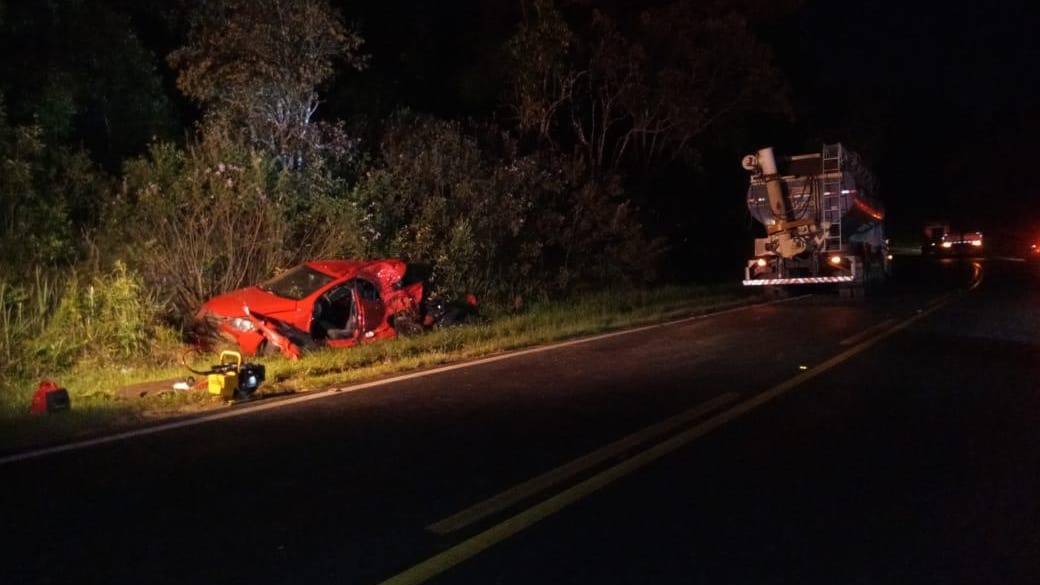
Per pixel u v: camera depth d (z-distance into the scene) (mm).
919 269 41000
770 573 5703
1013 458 8242
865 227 28797
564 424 9586
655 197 34594
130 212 16000
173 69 20438
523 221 22188
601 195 26172
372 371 12789
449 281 19484
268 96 18562
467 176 21156
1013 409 10250
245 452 8445
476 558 5938
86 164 16406
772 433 9211
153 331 14305
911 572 5719
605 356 14461
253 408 10391
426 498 7129
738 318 20156
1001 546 6137
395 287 16109
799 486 7461
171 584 5508
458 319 17734
